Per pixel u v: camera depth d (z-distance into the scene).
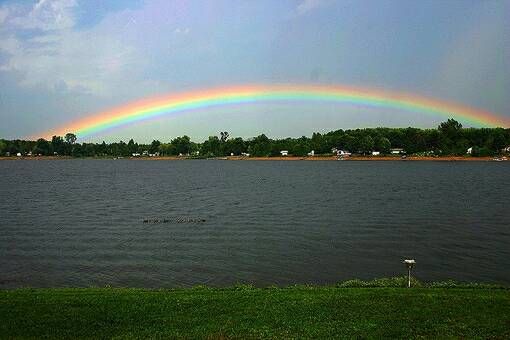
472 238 47.97
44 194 101.19
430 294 22.03
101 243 46.88
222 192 105.19
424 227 54.81
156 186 123.94
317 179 145.25
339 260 38.78
